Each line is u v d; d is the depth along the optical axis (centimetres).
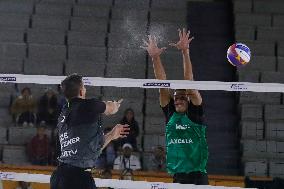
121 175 1552
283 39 2297
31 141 1755
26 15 2298
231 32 2408
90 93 1955
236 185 1634
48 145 1753
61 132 758
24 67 2092
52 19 2292
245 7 2447
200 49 2312
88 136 747
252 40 2291
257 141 1864
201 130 904
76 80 768
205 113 2045
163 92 927
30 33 2219
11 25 2270
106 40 2231
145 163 1728
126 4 2411
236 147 1925
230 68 2233
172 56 2153
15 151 1789
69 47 2161
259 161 1800
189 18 2462
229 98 2097
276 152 1850
